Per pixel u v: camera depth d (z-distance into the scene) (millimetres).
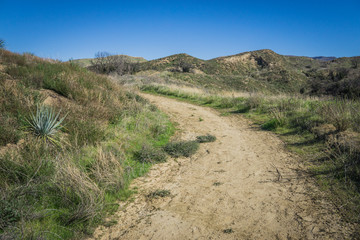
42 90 8102
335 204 3549
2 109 5848
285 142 6828
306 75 68562
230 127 9422
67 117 6668
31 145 4703
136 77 26891
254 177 4816
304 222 3230
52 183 3869
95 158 4965
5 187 3582
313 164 5043
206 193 4273
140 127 7988
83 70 12531
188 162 5891
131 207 3906
